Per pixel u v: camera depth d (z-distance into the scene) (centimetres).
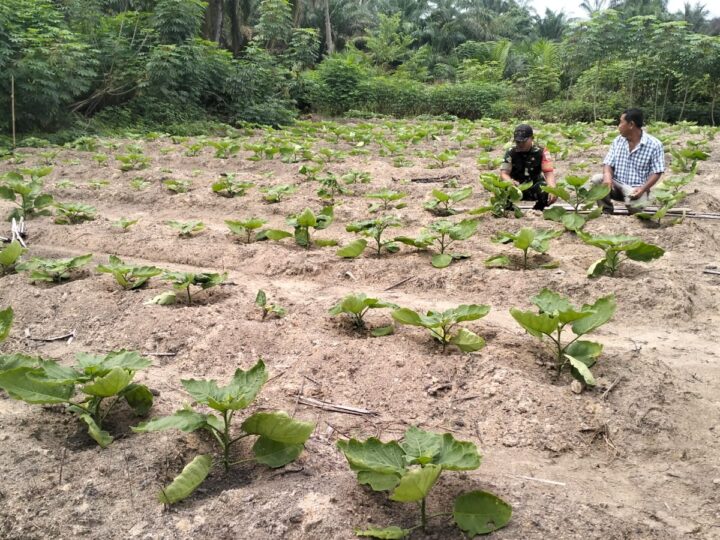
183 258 589
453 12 5056
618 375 340
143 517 237
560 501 247
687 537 229
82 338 404
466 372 344
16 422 294
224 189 870
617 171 727
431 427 307
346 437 298
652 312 437
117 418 304
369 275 532
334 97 2722
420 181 952
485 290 487
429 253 584
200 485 259
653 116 2861
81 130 1580
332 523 230
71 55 1495
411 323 362
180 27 1920
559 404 314
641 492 260
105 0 2188
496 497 233
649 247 480
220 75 2145
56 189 884
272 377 351
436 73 4319
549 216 616
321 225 618
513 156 733
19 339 402
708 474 267
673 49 2625
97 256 603
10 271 527
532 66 3938
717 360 370
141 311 427
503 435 299
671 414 308
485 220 687
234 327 395
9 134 1452
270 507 237
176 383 343
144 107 1841
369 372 348
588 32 2802
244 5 2812
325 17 4191
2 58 1367
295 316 425
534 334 348
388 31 4019
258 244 618
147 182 941
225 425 263
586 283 472
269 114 2180
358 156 1243
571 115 2938
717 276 526
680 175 1000
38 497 244
